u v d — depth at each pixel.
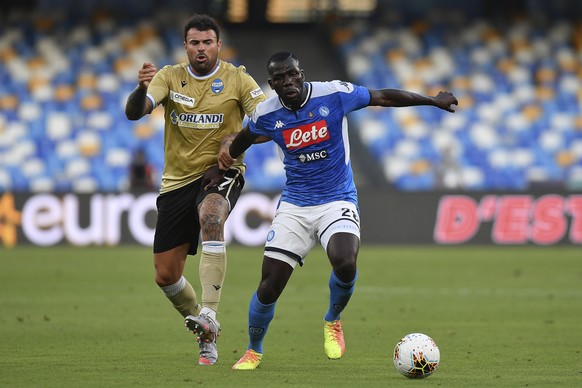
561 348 30.50
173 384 22.58
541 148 102.12
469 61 111.06
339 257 24.73
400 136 101.19
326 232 25.22
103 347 30.12
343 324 37.00
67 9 114.00
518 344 31.47
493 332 34.66
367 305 43.44
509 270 60.44
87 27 111.69
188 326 24.42
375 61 110.81
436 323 37.34
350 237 25.02
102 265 62.41
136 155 84.56
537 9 117.25
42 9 113.69
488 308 42.38
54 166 96.88
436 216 77.88
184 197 27.06
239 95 27.02
